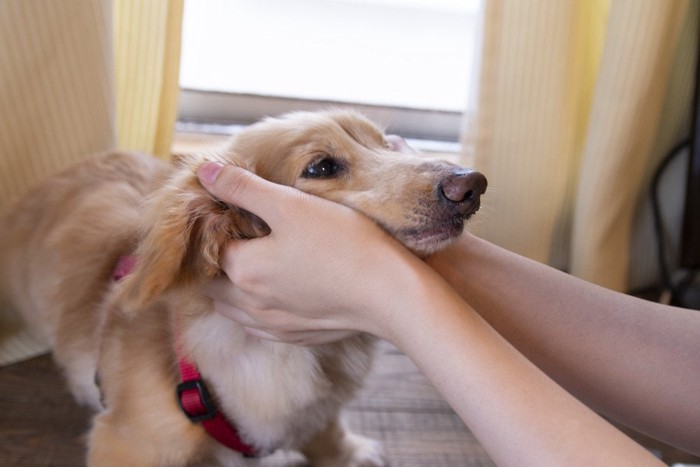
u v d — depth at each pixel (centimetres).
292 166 91
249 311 79
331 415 106
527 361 62
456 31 189
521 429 55
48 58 124
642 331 86
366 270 69
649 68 150
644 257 196
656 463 52
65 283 115
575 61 158
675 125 183
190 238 76
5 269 131
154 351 94
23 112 127
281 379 91
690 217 168
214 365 89
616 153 158
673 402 82
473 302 90
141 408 93
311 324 77
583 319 88
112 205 121
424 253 82
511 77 153
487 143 160
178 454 95
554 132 161
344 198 87
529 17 148
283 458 122
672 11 148
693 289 188
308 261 70
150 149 150
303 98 180
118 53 138
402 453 125
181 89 171
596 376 85
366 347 100
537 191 168
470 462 125
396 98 192
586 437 54
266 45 179
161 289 72
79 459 116
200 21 172
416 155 97
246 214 79
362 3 180
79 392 124
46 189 131
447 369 61
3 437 118
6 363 138
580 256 173
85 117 132
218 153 93
